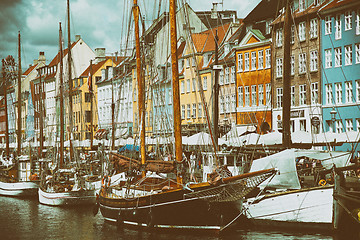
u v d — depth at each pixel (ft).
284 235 85.56
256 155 111.75
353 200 81.87
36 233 99.50
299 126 203.10
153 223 89.92
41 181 146.30
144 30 132.77
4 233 100.22
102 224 104.47
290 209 88.07
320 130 193.36
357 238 81.92
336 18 191.11
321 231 85.71
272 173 83.15
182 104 271.28
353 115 184.96
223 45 240.53
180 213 86.63
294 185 89.51
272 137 116.47
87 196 131.44
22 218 116.57
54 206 131.95
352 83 186.09
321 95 196.03
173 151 126.93
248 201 91.61
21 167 178.29
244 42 229.04
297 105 204.64
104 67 362.33
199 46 260.42
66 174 149.79
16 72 219.41
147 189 96.32
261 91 221.05
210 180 84.99
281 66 211.00
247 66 227.61
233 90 236.43
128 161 100.83
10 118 458.50
